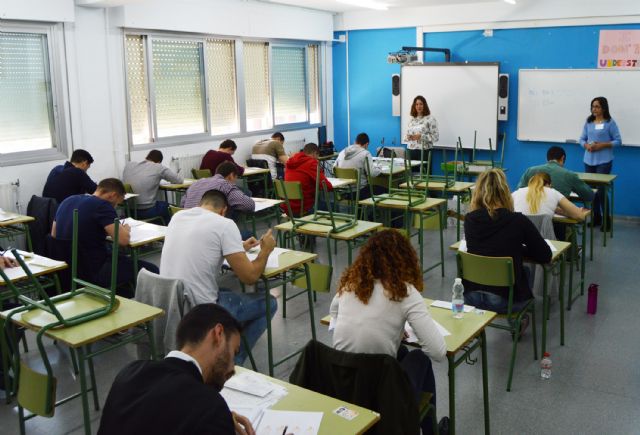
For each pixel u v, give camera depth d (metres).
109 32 6.52
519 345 3.92
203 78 7.79
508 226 3.38
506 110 8.11
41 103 6.12
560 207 4.46
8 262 3.51
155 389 1.45
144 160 6.54
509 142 8.25
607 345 3.90
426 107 8.27
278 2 8.21
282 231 4.63
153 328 2.97
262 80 8.70
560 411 3.13
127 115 6.88
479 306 3.43
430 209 5.28
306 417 1.87
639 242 6.30
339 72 9.72
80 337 2.46
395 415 1.95
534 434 2.92
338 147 9.97
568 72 7.59
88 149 6.46
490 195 3.48
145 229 4.45
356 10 9.20
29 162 5.95
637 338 4.00
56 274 3.70
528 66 7.95
